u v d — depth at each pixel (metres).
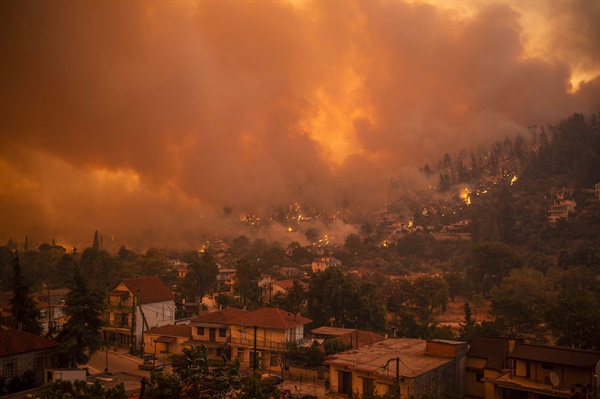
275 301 102.56
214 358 67.38
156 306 80.75
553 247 184.62
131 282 81.19
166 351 72.19
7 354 48.06
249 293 112.56
